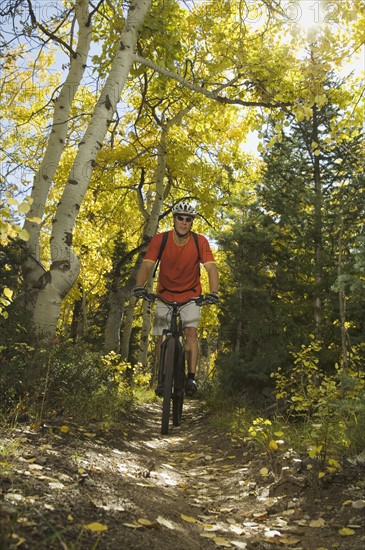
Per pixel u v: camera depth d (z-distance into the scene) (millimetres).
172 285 6000
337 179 11906
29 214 8914
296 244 11125
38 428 5234
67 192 8227
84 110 14438
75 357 8141
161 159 16891
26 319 7227
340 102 9094
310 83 8234
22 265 8469
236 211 11852
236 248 11312
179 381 5992
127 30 8859
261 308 10844
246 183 17672
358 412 5602
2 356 6262
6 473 3387
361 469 4414
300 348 10117
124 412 9219
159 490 4395
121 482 4152
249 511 4227
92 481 3857
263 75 9625
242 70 10188
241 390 10656
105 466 4570
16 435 4730
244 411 9125
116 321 16094
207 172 17000
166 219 20828
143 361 19141
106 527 2896
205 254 5910
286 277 11188
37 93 14047
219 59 10812
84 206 18922
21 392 6188
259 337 10688
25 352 6645
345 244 10570
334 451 4707
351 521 3662
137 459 5539
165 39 9805
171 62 9898
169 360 5797
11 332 6727
